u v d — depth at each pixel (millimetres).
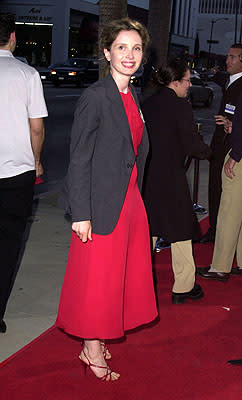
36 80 3146
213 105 25828
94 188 2555
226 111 4691
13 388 2758
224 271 4324
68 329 2738
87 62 28531
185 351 3211
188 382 2891
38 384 2801
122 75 2588
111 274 2645
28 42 47969
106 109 2480
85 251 2645
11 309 3629
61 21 46688
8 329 3354
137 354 3148
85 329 2682
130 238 2768
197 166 6180
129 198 2680
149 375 2938
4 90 3041
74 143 2502
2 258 3242
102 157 2533
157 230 3543
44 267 4391
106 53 2615
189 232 3570
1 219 3229
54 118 15484
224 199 4172
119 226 2633
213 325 3561
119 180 2568
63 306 2775
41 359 3035
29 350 3121
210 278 4332
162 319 3605
